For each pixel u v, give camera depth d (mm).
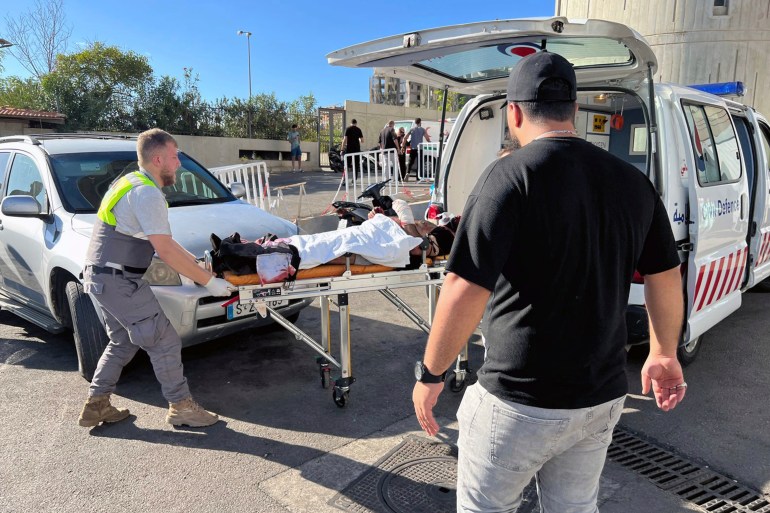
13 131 20703
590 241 1602
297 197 13922
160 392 4223
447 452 3377
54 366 4664
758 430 3623
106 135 5871
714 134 4398
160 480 3121
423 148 16438
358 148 18703
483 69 4262
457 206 5188
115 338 3605
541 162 1611
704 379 4352
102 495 2988
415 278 3830
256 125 28719
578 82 4145
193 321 3938
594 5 11297
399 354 4910
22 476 3152
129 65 25312
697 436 3555
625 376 1764
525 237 1602
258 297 3334
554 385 1627
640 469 3209
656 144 3682
